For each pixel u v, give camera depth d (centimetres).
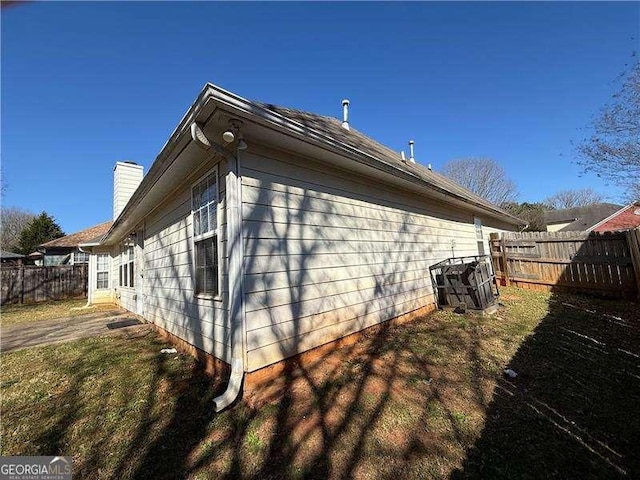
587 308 645
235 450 230
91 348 526
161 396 325
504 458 208
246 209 338
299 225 399
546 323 538
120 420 282
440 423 251
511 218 1305
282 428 252
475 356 394
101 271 1303
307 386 321
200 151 378
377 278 533
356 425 251
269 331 342
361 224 511
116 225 820
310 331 393
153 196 559
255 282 335
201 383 352
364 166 472
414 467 203
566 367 352
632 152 962
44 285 1503
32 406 322
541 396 290
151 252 686
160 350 498
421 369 357
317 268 416
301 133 341
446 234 816
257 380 324
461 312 645
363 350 428
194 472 210
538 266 917
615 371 336
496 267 1028
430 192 687
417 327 544
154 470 215
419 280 664
